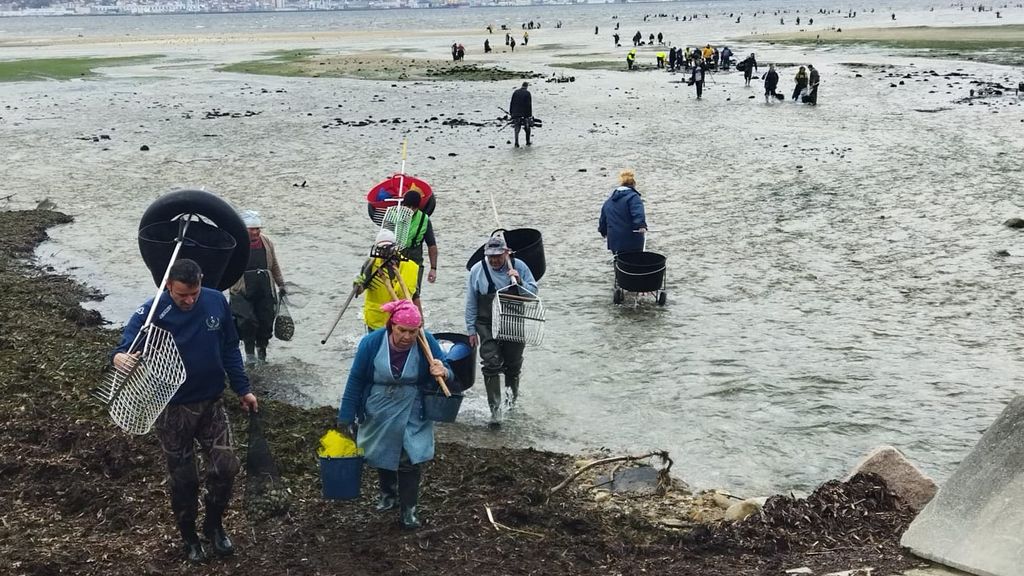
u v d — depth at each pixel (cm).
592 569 542
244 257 759
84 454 701
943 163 2075
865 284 1237
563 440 819
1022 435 537
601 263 1369
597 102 3562
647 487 715
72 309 1157
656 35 10081
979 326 1069
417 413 567
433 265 1025
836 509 606
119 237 1568
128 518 606
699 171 2066
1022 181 1852
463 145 2523
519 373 868
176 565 544
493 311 923
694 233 1523
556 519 624
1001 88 3609
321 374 976
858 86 3931
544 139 2598
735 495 712
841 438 804
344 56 7281
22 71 5906
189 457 532
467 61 6309
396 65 5972
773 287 1234
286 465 711
